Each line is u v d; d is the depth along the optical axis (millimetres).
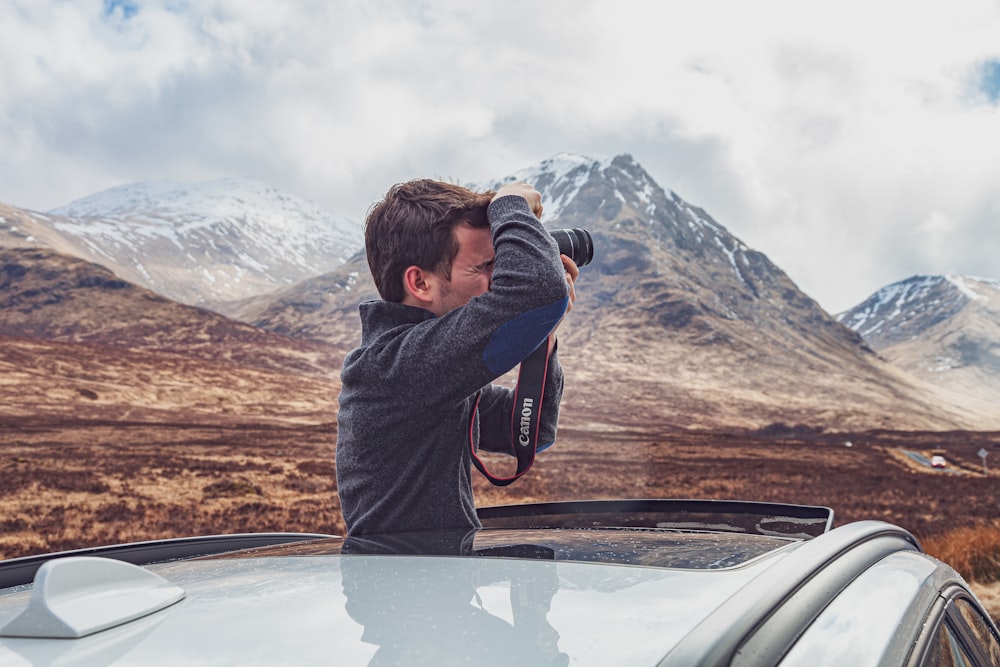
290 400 84250
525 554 806
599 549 839
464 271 1312
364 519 1213
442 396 1180
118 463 42281
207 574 806
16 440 47812
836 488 52875
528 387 1285
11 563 986
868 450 89812
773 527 1106
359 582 698
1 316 116062
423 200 1302
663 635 539
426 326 1196
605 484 49406
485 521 1339
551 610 598
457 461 1266
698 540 910
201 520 30156
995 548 13484
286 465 46281
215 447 51938
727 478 57156
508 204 1257
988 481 59906
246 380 91375
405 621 577
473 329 1138
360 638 543
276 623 578
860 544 889
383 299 1361
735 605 590
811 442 100125
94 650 531
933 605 844
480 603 620
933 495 49156
